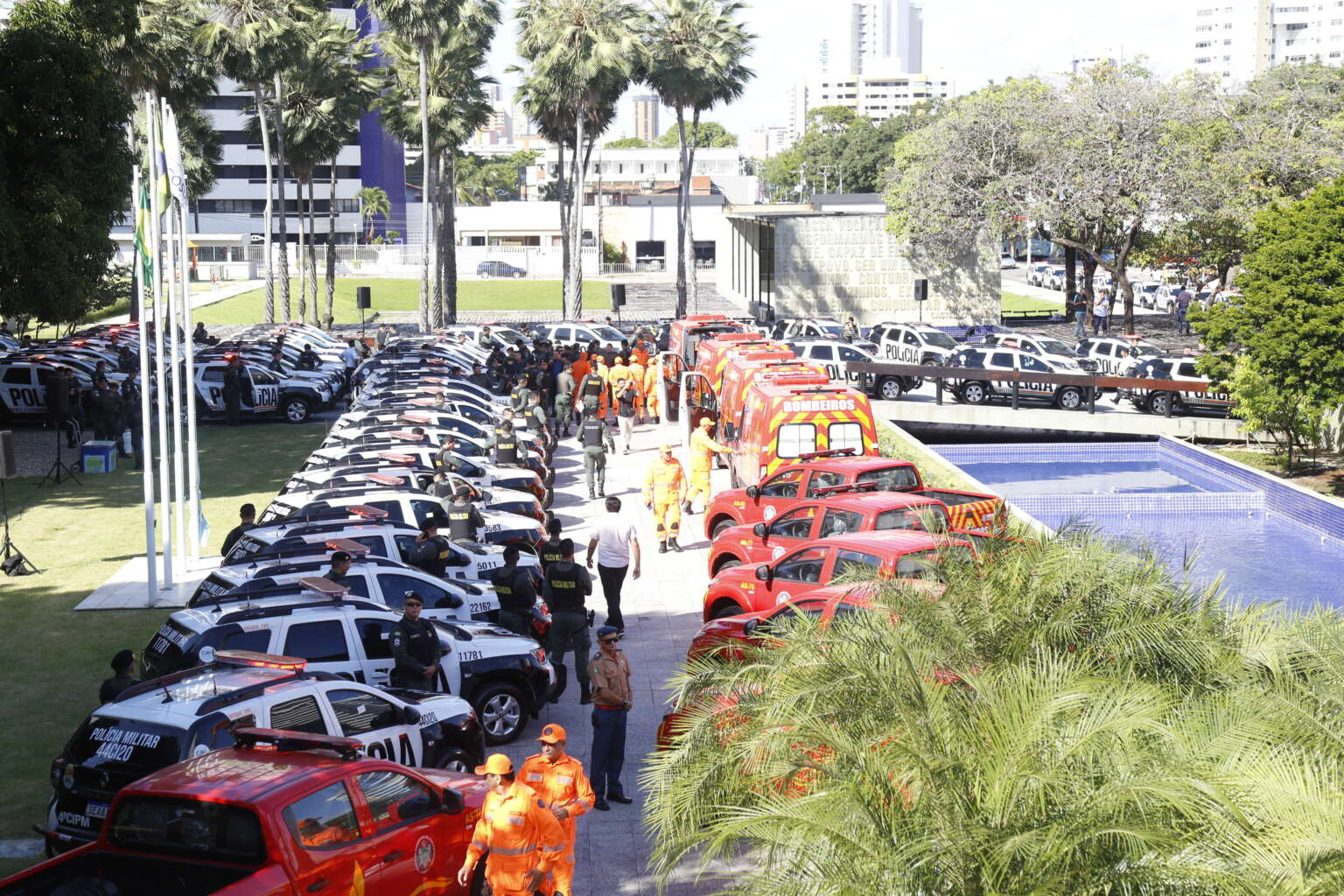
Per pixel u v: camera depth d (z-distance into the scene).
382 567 13.48
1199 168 53.03
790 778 7.52
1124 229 55.75
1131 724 6.38
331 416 37.16
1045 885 5.79
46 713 13.13
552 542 13.66
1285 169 53.22
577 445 33.00
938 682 7.45
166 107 18.73
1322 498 25.81
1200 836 6.02
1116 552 9.66
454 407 27.38
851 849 6.16
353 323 81.25
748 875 6.91
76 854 7.24
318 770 7.62
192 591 18.22
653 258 130.50
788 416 20.27
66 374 32.53
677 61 64.88
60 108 30.08
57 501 24.80
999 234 58.47
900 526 15.17
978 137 58.56
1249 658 8.98
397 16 56.12
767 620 11.62
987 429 38.16
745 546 16.98
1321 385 28.48
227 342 42.69
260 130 70.31
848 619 8.62
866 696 7.42
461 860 8.46
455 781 8.94
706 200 136.75
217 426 35.34
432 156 69.44
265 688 9.26
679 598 18.62
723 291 100.81
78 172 30.78
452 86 67.44
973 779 6.47
